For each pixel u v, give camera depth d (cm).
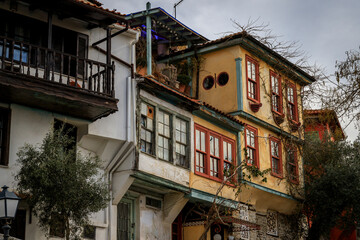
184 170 2019
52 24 1673
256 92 2544
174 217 2059
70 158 1446
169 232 2066
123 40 1858
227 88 2481
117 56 1828
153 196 2022
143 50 2441
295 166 2697
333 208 2542
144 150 1861
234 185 2183
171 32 2534
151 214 2002
